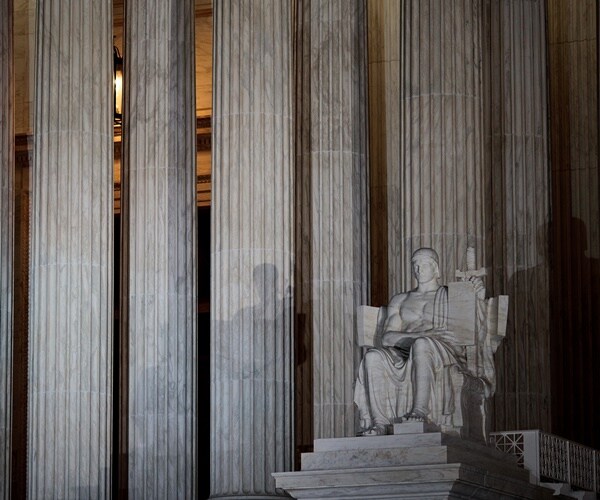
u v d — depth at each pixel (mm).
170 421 23031
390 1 26828
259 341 22234
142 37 24469
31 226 23672
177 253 23734
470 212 22547
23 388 28953
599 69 24516
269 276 22453
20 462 28406
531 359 23031
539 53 23984
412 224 22578
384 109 26453
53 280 23297
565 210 26047
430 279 18609
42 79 23891
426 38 22922
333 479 17234
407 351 18188
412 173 22703
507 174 23656
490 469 17812
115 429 30000
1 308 23828
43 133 23750
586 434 25203
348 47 23766
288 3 23453
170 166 24016
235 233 22625
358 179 23484
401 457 17078
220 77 23141
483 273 18609
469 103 22812
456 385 17844
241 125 22906
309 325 24375
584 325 25594
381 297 25875
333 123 23531
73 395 22969
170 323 23406
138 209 23891
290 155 22984
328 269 23109
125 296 24438
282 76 23156
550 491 19391
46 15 24031
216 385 22234
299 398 24109
